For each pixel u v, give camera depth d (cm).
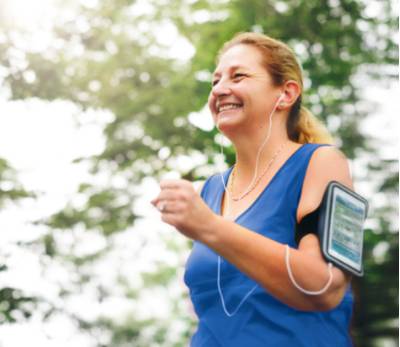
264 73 224
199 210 180
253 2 1063
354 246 197
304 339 197
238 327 201
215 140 1102
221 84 224
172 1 1143
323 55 1081
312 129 236
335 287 190
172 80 1113
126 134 1141
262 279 185
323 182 207
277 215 208
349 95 1103
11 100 1123
